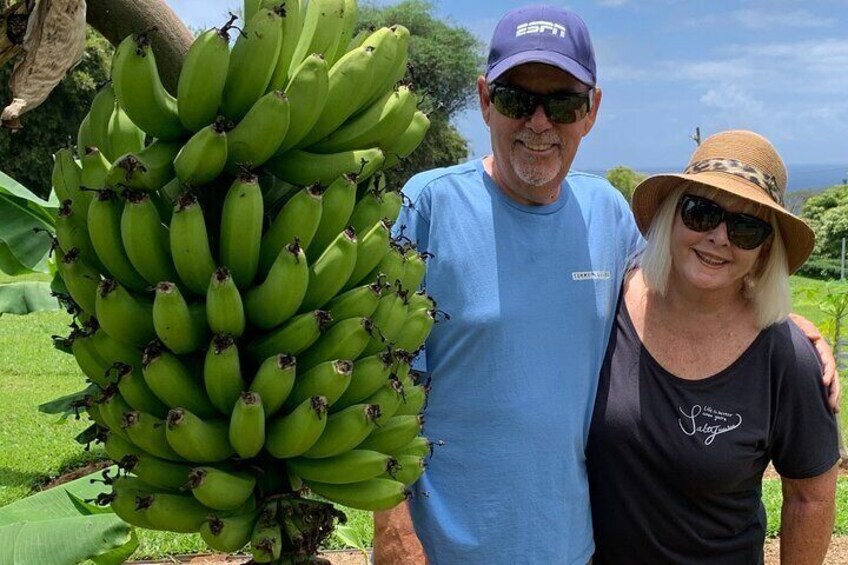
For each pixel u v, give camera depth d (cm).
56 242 153
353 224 162
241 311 142
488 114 265
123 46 138
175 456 146
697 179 257
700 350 273
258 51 144
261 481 151
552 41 237
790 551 291
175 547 585
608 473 275
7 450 814
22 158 2277
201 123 147
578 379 261
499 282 253
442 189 258
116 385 146
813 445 275
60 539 229
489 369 251
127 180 142
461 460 254
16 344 1443
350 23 167
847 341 1005
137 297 150
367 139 163
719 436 266
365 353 161
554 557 254
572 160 255
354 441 149
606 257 272
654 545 277
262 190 160
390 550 250
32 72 133
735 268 261
